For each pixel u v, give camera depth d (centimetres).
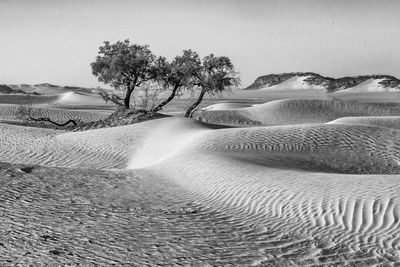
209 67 4250
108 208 1052
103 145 2464
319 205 1050
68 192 1195
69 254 717
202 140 2202
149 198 1203
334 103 6950
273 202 1112
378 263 744
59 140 2586
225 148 2078
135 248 774
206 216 1038
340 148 2177
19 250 719
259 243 848
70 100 11375
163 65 4203
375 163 2002
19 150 2378
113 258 714
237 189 1243
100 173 1538
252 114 6250
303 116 6312
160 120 3011
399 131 2520
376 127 2577
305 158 1952
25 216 924
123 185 1360
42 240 778
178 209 1089
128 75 4125
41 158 2252
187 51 4250
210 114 5909
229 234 900
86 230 858
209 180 1373
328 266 732
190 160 1684
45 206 1022
